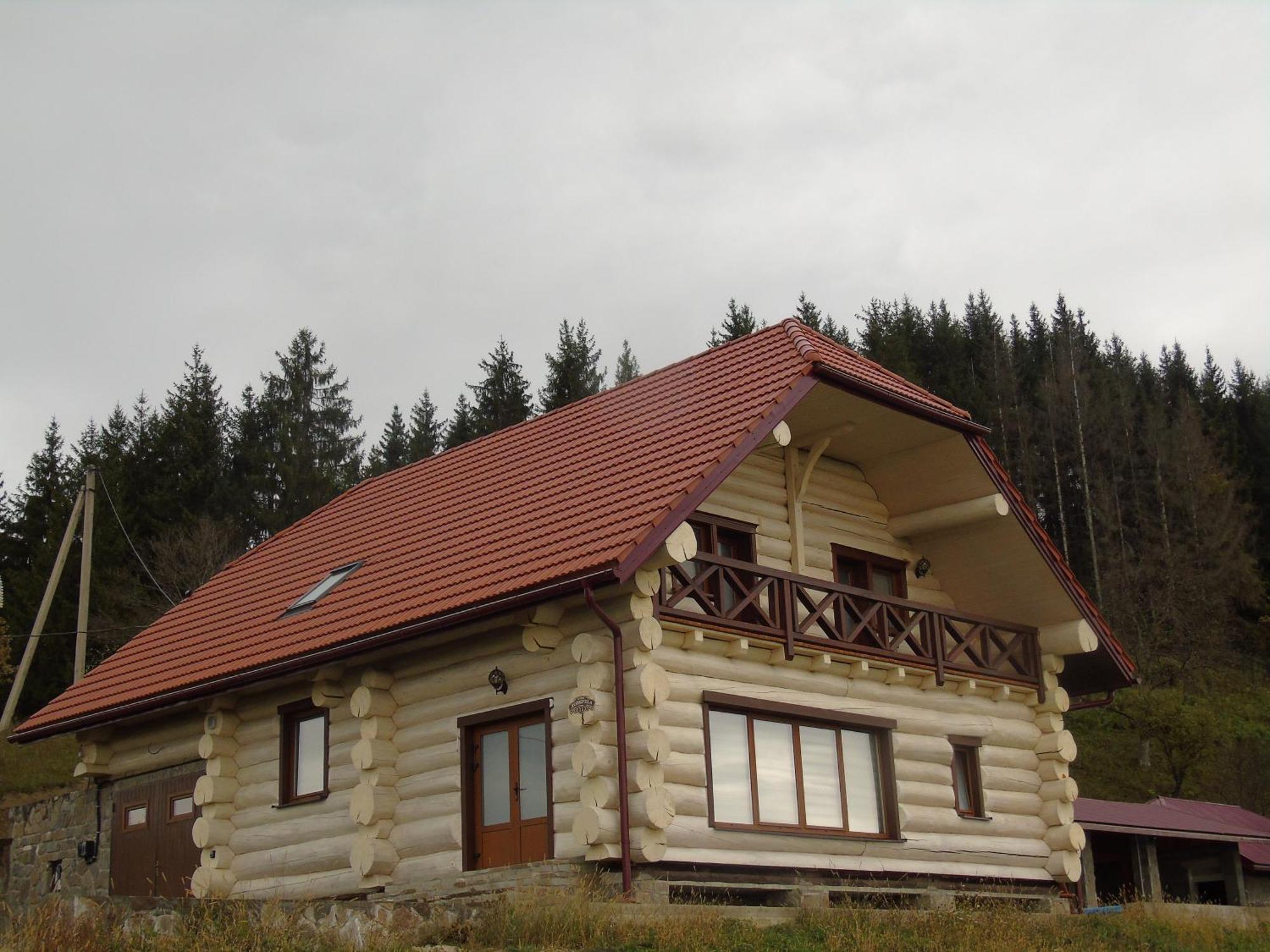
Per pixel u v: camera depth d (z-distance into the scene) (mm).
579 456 17000
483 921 11172
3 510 47250
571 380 53844
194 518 45250
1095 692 20750
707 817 13844
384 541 18500
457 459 20812
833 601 16016
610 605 13680
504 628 14555
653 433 16109
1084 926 14711
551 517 15188
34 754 29688
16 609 39938
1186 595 44688
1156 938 14758
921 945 12180
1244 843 26500
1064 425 52281
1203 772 35000
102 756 19031
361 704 15289
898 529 18609
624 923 11367
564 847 13438
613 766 13234
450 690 14992
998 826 17828
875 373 17062
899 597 17438
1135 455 52406
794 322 17469
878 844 15812
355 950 10539
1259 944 15562
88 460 46406
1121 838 25172
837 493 18062
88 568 30469
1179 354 63844
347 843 15422
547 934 10984
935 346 57438
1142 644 41906
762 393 15242
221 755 17094
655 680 13289
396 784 15234
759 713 15039
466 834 14453
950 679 17484
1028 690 18734
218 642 18234
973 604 19250
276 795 16562
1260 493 52125
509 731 14531
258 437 52062
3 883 21734
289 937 10891
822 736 15867
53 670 39312
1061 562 18453
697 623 14203
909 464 18078
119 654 20312
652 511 13359
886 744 16531
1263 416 54969
